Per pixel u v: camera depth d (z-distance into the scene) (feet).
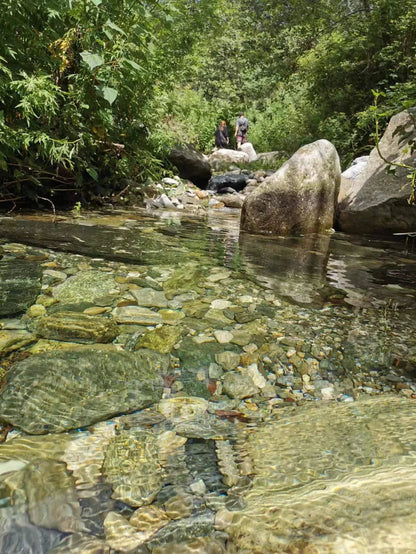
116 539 3.02
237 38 72.49
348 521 3.11
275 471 3.76
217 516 3.25
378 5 36.81
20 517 3.12
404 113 18.21
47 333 6.17
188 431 4.39
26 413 4.40
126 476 3.66
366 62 39.09
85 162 17.69
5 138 13.69
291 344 6.56
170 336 6.49
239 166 44.62
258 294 8.61
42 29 15.52
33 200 17.13
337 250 13.66
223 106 70.13
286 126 54.75
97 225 14.39
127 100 20.53
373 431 4.41
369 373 5.91
